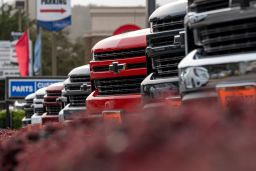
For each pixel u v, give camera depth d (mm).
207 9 6824
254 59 6148
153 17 9695
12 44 54938
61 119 14852
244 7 6402
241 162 2318
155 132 2623
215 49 6707
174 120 2730
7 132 9406
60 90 17500
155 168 2402
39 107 20156
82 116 4082
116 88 11289
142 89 9523
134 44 11000
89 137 3211
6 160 3848
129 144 2568
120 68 11164
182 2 9430
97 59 11586
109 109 11062
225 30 6590
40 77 25922
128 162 2482
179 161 2387
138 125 2811
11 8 81250
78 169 2695
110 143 2652
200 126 2623
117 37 11500
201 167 2332
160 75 9477
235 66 6234
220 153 2375
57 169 2846
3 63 55938
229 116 2760
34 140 4051
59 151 3096
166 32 9438
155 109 3137
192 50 7234
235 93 6133
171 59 9359
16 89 26406
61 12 36500
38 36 41188
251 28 6406
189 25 6961
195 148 2432
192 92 6590
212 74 6406
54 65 38250
